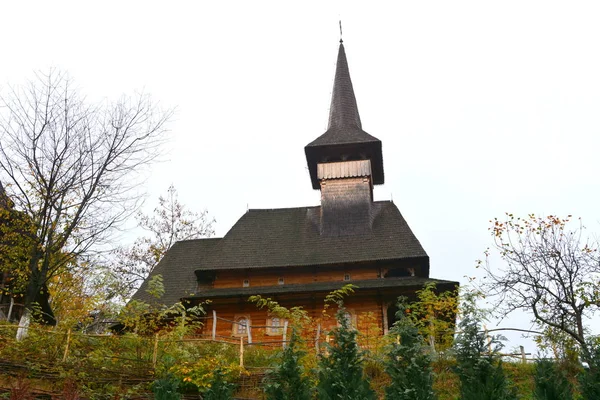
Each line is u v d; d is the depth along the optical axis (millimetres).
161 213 47219
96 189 23172
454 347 13609
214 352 20578
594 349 15102
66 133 23109
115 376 17703
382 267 34531
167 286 36250
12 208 22562
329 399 12453
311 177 43062
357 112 45719
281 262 35500
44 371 17172
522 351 21828
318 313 32000
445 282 30312
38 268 22812
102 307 21609
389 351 13906
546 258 23969
